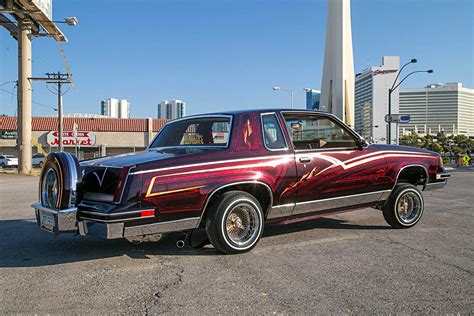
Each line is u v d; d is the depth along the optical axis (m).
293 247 5.46
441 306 3.53
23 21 28.23
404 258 4.94
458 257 4.99
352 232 6.39
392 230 6.54
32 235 6.46
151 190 4.48
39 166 45.38
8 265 4.83
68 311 3.49
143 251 5.39
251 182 5.04
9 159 44.06
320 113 5.91
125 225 4.38
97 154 54.09
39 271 4.59
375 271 4.45
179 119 6.14
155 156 4.89
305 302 3.62
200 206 4.74
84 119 55.50
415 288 3.95
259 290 3.91
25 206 10.13
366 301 3.64
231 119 5.28
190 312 3.44
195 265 4.72
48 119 54.47
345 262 4.78
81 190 4.75
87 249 5.54
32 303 3.67
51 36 30.86
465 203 9.84
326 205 5.73
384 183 6.23
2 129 53.16
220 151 5.00
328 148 5.76
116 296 3.81
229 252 5.05
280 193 5.28
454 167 36.06
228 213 4.93
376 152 6.18
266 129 5.38
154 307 3.55
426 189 6.88
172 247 5.57
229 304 3.59
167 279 4.26
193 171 4.71
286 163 5.31
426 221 7.34
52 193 4.89
